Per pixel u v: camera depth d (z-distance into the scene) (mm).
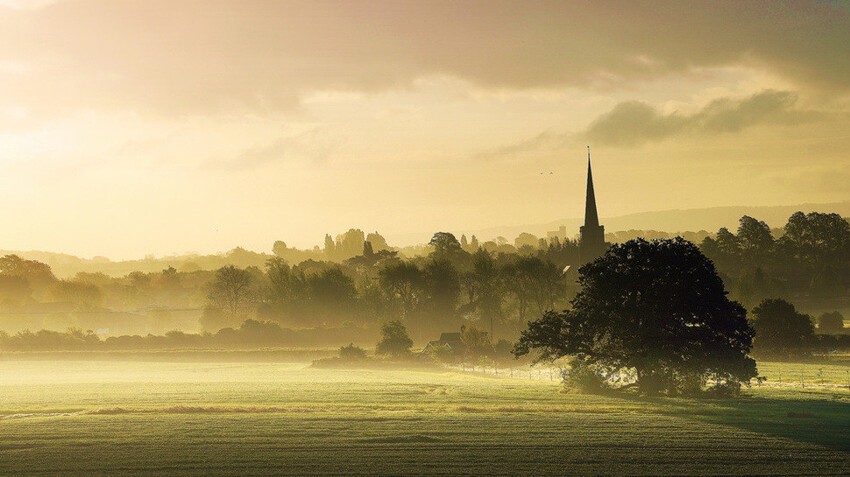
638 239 81625
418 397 74625
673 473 42812
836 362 116438
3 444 49469
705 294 77312
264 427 54156
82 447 48562
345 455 46281
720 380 77312
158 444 49156
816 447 48312
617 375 80688
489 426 54281
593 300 80000
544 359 82312
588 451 47188
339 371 122938
